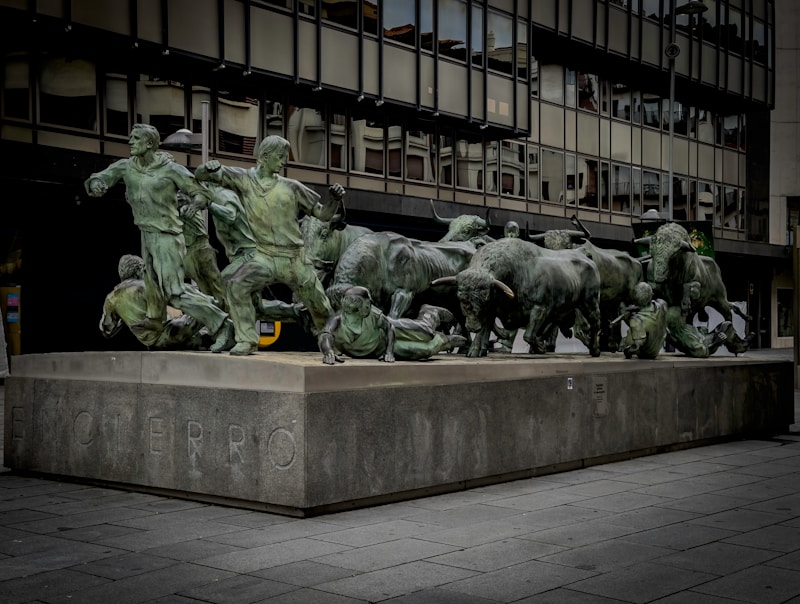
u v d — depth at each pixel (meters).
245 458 7.96
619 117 40.00
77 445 9.27
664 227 13.42
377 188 29.55
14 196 22.47
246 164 25.89
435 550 6.72
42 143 21.92
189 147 19.28
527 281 11.19
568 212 37.34
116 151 23.27
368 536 7.11
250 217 8.95
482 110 31.52
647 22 38.97
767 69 46.62
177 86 24.38
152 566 6.21
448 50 30.23
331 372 7.84
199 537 7.02
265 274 8.93
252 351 9.03
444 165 31.94
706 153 45.25
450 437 8.95
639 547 6.91
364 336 8.89
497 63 31.97
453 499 8.66
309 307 9.35
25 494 8.76
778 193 51.34
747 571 6.30
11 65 21.41
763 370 14.12
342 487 7.90
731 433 13.39
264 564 6.28
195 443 8.33
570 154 37.53
